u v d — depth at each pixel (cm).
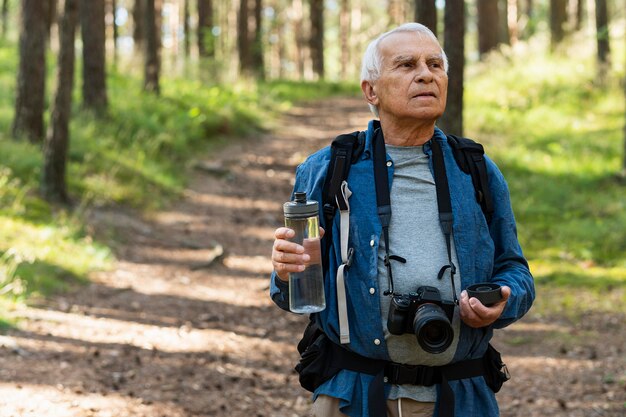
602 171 1259
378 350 240
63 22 958
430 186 248
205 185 1286
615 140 1424
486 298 228
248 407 511
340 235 245
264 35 3072
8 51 1966
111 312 689
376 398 240
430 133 252
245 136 1725
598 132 1494
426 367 242
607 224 986
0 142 1077
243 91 2109
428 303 230
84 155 1142
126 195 1077
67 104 968
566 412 514
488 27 2403
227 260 915
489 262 248
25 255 765
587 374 578
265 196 1266
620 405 519
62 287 730
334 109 2262
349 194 245
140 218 1034
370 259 241
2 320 602
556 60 1952
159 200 1130
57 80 960
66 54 957
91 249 847
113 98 1501
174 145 1412
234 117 1755
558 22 2195
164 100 1664
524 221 1044
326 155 254
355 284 242
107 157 1177
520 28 3259
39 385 496
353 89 2858
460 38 812
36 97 1131
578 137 1463
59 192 969
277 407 519
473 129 1562
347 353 247
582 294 772
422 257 242
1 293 662
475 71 2105
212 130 1634
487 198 249
